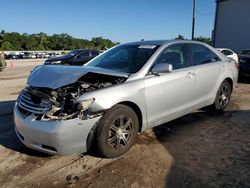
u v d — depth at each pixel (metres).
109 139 3.89
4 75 17.27
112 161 3.92
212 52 5.92
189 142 4.56
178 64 4.97
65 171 3.68
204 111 6.28
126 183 3.38
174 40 5.21
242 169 3.65
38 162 3.95
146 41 5.29
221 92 6.08
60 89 3.83
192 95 5.16
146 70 4.40
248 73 11.34
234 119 5.72
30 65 30.50
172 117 4.83
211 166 3.75
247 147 4.34
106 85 3.98
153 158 4.00
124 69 4.54
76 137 3.61
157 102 4.46
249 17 22.22
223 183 3.34
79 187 3.33
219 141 4.59
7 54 55.41
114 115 3.87
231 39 23.56
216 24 24.44
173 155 4.09
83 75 4.01
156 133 4.97
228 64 6.16
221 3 23.92
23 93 4.26
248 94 8.46
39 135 3.62
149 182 3.39
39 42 102.81
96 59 5.27
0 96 8.77
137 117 4.22
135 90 4.12
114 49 5.38
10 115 6.27
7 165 3.88
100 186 3.33
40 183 3.43
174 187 3.27
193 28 22.66
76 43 107.25
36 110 3.79
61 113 3.63
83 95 3.70
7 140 4.73
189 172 3.59
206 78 5.46
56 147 3.58
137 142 4.56
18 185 3.40
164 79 4.55
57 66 4.51
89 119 3.66
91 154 4.12
